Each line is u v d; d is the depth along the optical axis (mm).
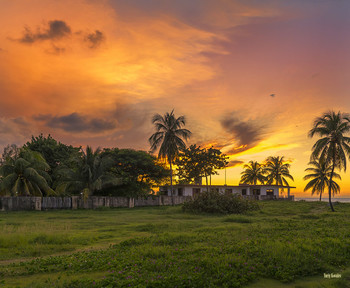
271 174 81062
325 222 20312
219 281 7426
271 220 23203
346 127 37656
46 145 48562
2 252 11727
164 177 55125
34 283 7516
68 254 11430
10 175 36656
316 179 65250
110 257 10062
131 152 51344
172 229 18047
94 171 42688
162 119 50312
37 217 27844
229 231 16250
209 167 66000
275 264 8711
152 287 6992
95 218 27266
